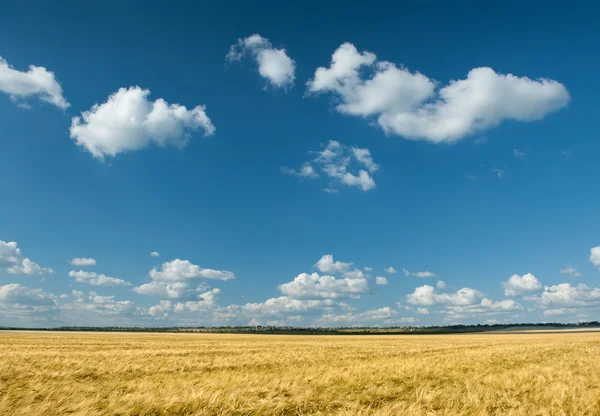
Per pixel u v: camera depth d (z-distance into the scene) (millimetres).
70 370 18188
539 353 30906
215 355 28969
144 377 16219
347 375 15992
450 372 18234
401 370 18391
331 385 14023
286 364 22828
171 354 29469
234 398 11102
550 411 10383
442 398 11711
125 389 12602
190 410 10250
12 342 44312
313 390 12742
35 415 9000
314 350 35531
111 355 27469
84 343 44375
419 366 19547
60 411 9383
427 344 48438
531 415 10039
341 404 11320
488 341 57938
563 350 34812
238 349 36406
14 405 9609
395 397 12633
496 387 13789
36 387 11875
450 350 35625
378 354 30844
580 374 17625
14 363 20375
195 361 23688
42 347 35875
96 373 17781
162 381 14602
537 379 15328
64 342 46031
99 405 10008
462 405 10984
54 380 15188
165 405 10250
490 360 24453
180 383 13602
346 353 31781
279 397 11594
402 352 33125
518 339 67062
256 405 10766
